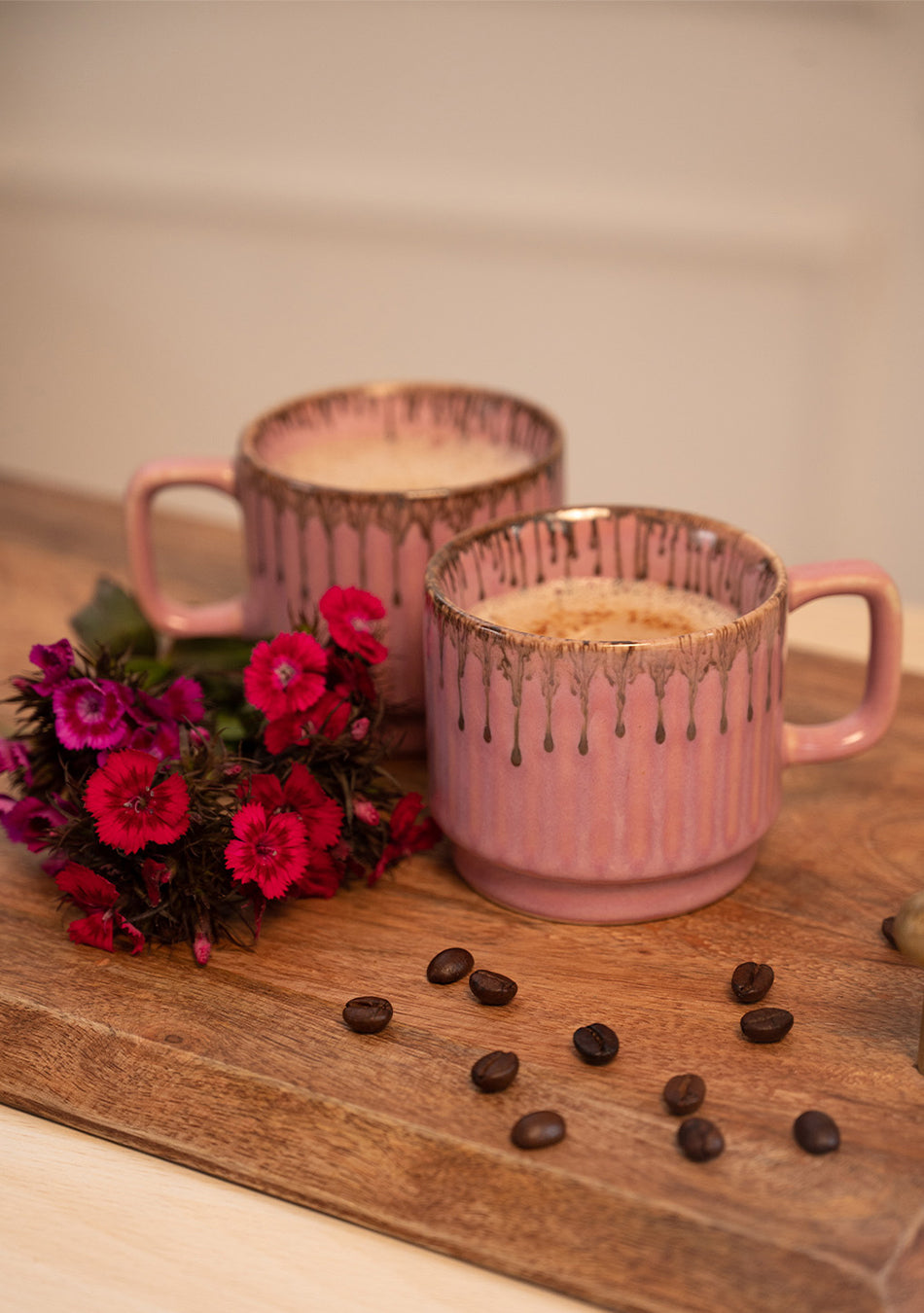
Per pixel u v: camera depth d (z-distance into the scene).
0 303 1.49
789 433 1.21
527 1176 0.49
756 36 1.07
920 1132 0.49
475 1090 0.51
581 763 0.53
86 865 0.56
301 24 1.20
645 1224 0.47
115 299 1.42
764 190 1.12
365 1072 0.51
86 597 0.74
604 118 1.14
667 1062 0.51
